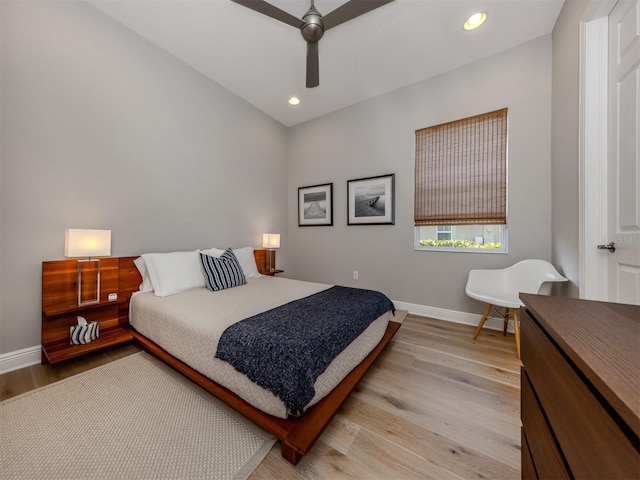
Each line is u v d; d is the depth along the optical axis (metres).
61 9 1.94
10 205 1.75
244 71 2.90
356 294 2.21
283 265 4.21
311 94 3.32
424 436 1.24
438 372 1.80
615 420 0.35
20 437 1.20
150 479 1.01
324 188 3.83
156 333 1.89
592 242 1.57
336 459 1.11
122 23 2.26
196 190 2.93
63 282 1.96
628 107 1.35
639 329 0.53
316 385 1.24
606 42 1.53
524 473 0.74
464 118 2.71
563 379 0.50
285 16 1.72
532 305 0.70
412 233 3.08
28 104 1.81
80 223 2.07
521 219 2.45
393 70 2.79
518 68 2.43
